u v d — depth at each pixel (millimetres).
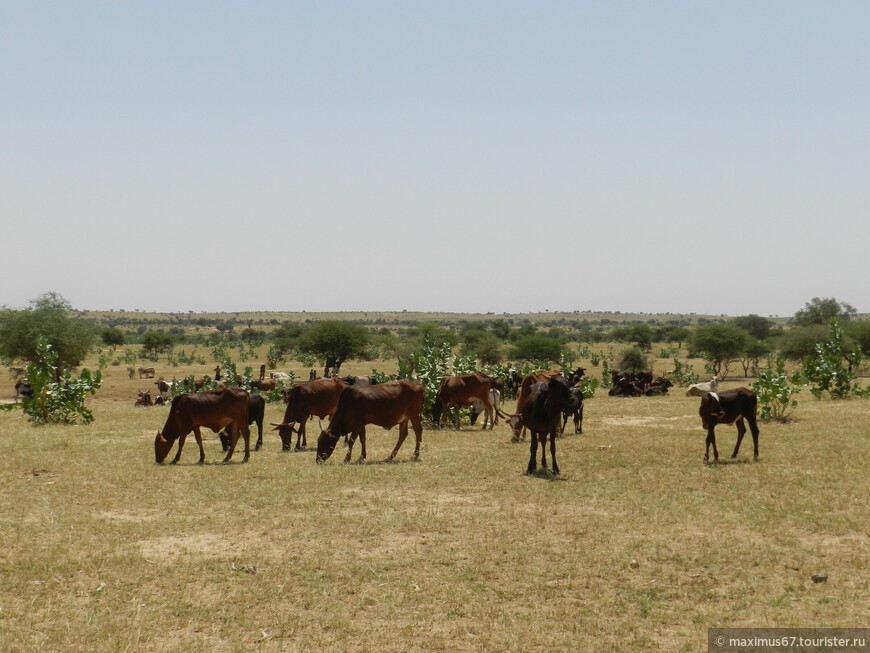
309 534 11047
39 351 29484
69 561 9641
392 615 8070
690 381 60750
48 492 13914
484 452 18656
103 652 7043
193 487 14367
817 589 8672
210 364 97312
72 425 27578
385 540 10734
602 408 32469
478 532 11078
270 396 40531
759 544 10344
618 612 8094
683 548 10242
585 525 11375
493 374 38625
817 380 34906
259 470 16219
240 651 7125
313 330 93562
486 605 8305
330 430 17312
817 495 13141
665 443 19844
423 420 25453
